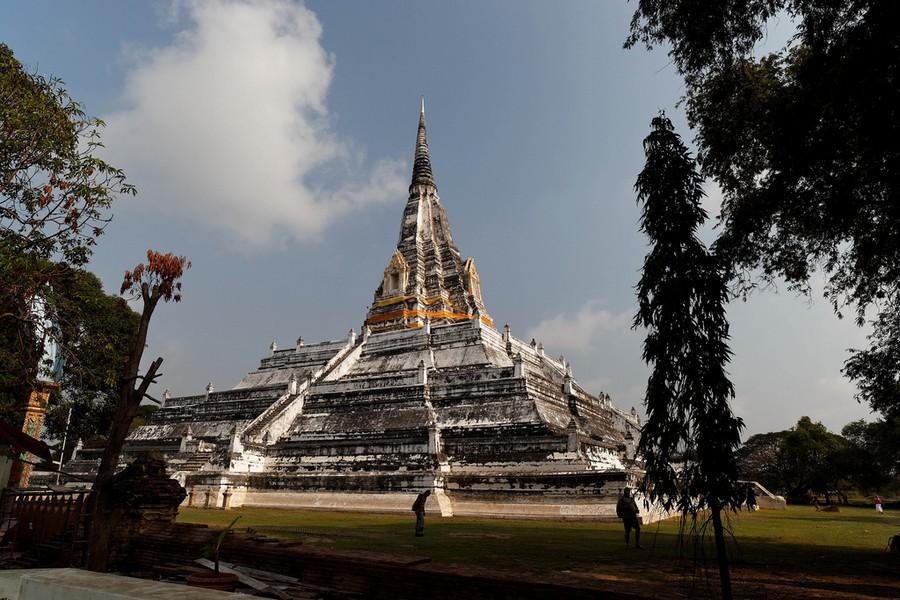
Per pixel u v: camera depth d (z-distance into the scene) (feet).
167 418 158.81
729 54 41.68
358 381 127.44
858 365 54.08
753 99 45.14
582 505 81.15
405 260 192.75
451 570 27.25
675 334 20.89
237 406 147.43
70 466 142.61
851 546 54.44
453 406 113.19
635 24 43.06
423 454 98.73
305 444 110.83
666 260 21.75
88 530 38.14
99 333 56.54
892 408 53.67
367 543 48.93
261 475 107.14
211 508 101.04
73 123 47.47
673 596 22.22
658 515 83.15
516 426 100.17
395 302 178.40
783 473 196.03
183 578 32.63
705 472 19.57
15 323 51.31
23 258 43.34
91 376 55.57
